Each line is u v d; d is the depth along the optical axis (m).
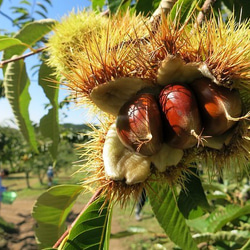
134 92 0.13
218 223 0.22
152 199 0.18
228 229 0.24
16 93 0.26
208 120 0.12
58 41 0.18
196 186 0.19
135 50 0.12
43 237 0.20
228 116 0.12
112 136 0.13
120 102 0.13
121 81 0.12
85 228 0.15
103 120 0.14
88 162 0.14
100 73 0.12
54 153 0.28
